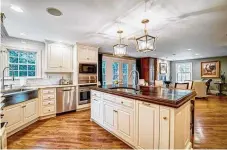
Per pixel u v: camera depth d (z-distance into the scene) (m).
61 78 4.27
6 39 3.35
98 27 2.71
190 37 3.42
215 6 1.86
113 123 2.39
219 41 3.85
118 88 2.75
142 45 2.21
